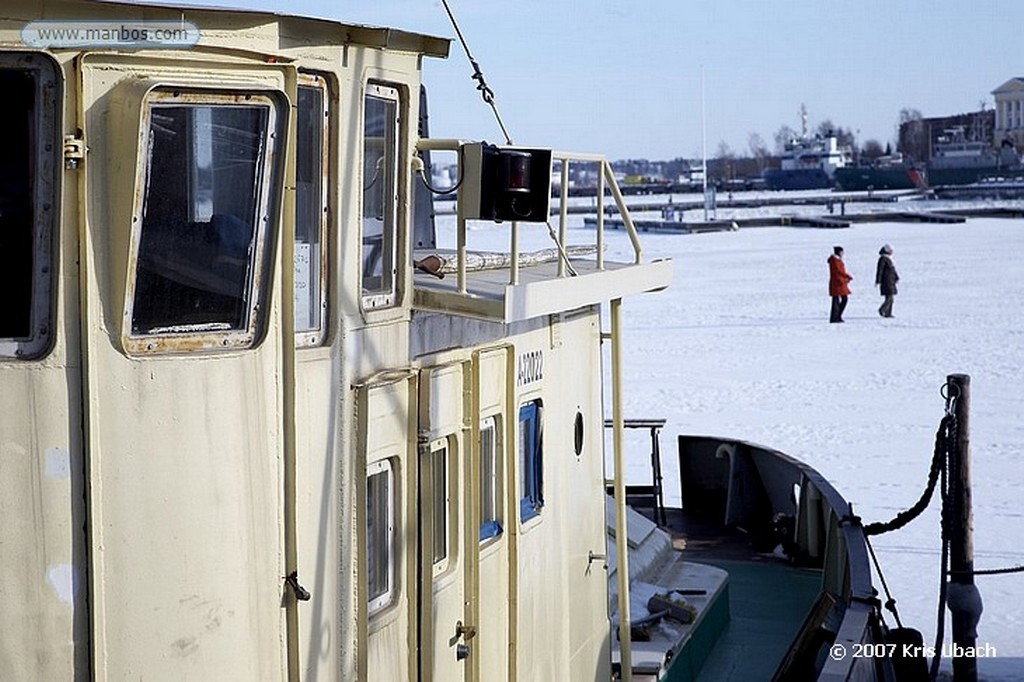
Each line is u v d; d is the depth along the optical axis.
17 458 3.57
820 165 160.12
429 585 5.00
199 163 3.74
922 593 12.04
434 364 5.16
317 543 4.35
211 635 3.93
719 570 9.54
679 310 36.00
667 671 7.68
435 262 5.66
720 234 71.25
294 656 4.20
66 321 3.61
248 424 3.97
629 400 22.50
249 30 3.88
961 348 27.47
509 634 5.80
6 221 3.52
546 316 6.43
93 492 3.65
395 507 4.93
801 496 11.02
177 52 3.70
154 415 3.76
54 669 3.65
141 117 3.56
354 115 4.44
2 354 3.55
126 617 3.74
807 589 10.21
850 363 25.98
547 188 4.91
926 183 135.00
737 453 12.04
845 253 55.31
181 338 3.81
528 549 6.15
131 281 3.65
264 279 3.96
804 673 7.73
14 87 3.49
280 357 4.08
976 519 14.42
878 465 17.30
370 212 4.72
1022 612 11.43
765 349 28.12
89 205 3.60
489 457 5.73
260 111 3.85
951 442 9.39
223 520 3.93
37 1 3.46
